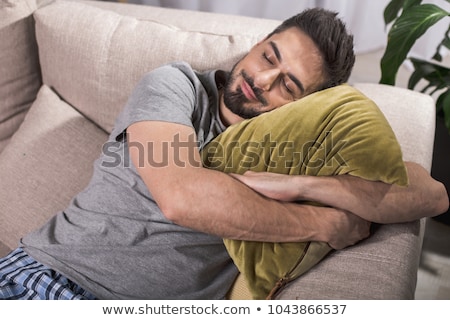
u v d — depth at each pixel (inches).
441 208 43.4
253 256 41.3
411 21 59.8
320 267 40.6
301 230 40.5
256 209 40.0
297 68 43.9
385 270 38.6
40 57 57.6
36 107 56.3
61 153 53.4
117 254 42.3
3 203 52.1
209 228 40.0
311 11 45.4
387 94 55.7
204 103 46.6
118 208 43.7
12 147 54.9
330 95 43.6
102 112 55.4
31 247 43.9
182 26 57.8
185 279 42.7
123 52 53.2
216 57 51.8
